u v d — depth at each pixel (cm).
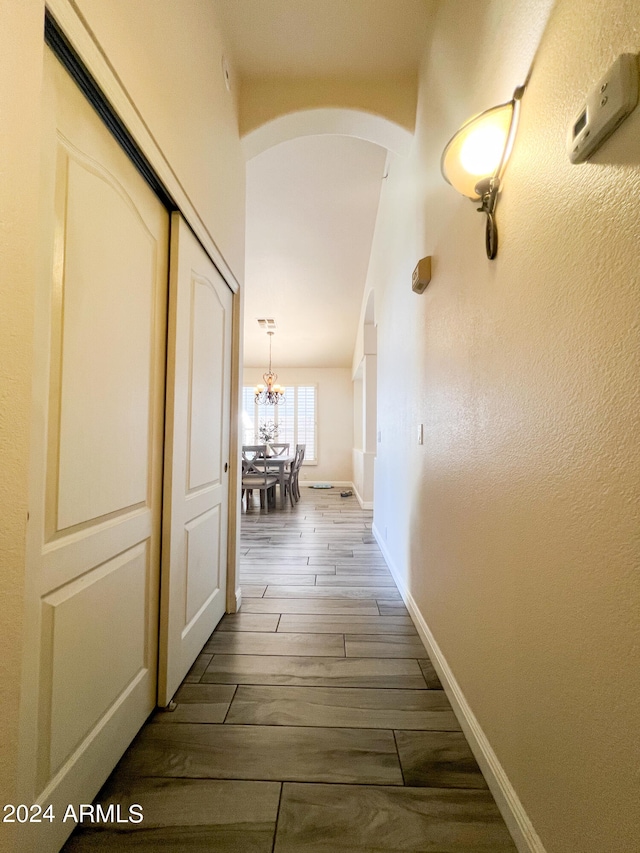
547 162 92
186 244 164
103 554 115
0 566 72
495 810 112
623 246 68
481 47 137
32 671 89
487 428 126
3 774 72
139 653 139
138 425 135
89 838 103
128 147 122
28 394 78
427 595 200
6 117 70
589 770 76
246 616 233
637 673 64
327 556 356
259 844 102
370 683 170
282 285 583
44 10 79
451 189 165
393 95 238
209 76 183
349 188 399
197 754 130
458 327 155
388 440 339
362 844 103
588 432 77
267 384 784
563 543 85
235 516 238
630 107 65
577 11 81
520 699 103
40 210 89
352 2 192
